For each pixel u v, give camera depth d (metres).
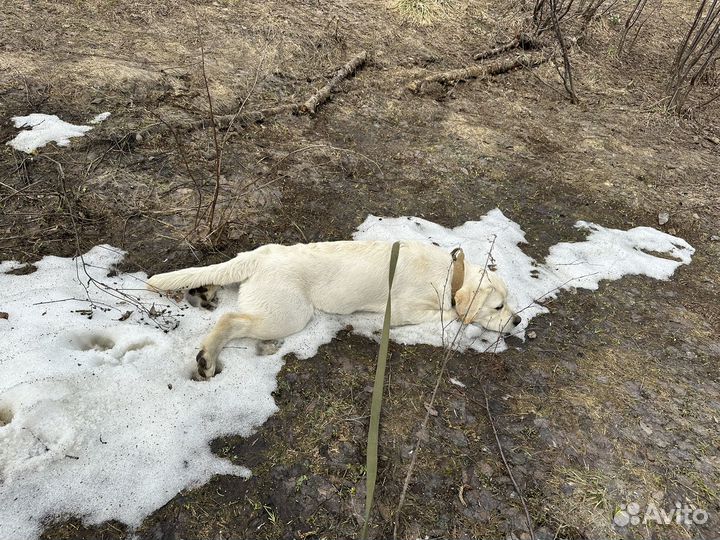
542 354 3.66
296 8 8.04
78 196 4.03
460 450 2.89
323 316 3.54
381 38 7.96
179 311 3.33
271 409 2.90
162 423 2.67
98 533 2.27
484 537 2.52
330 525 2.45
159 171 4.50
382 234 4.40
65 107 4.93
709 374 3.69
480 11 9.48
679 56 7.71
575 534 2.59
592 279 4.45
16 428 2.42
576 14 9.80
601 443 3.07
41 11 6.39
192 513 2.40
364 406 3.03
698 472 2.98
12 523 2.20
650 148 6.70
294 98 6.07
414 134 6.07
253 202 4.43
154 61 5.98
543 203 5.37
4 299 3.10
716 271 4.84
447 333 3.66
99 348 3.06
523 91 7.59
